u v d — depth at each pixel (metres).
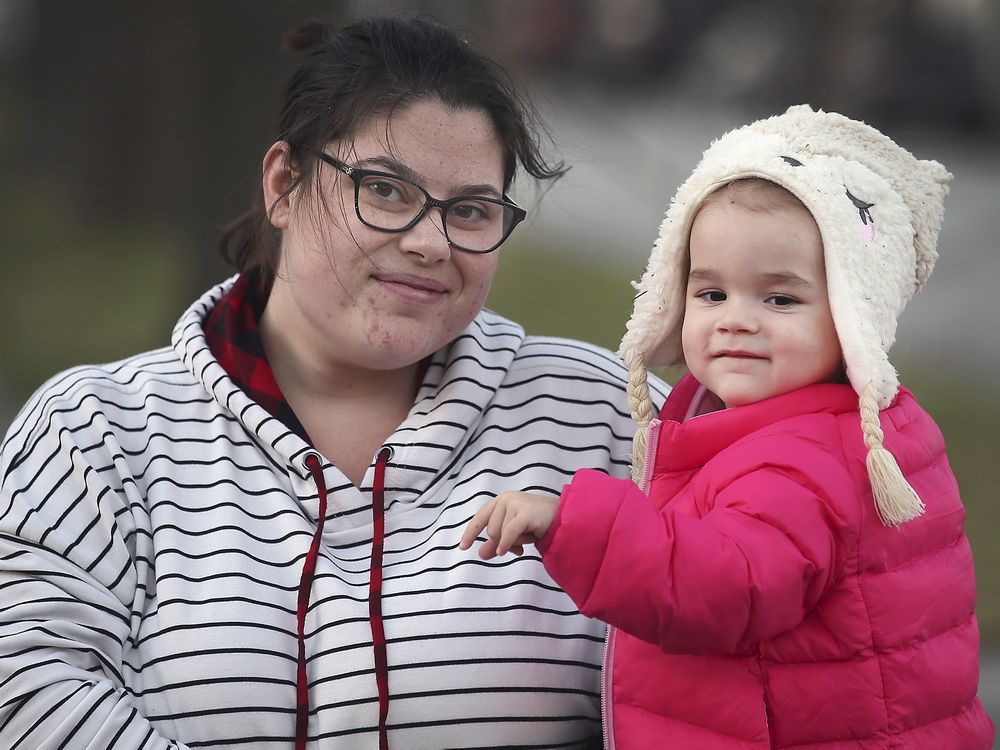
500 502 6.40
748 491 6.38
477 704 7.16
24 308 31.62
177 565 7.29
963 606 6.95
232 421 7.86
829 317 6.80
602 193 46.09
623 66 60.12
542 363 8.38
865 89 44.75
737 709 6.48
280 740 7.09
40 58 41.53
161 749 6.81
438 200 7.39
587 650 7.48
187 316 8.42
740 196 6.84
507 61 8.13
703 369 7.06
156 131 39.47
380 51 7.55
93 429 7.70
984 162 42.97
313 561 7.33
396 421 8.17
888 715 6.50
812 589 6.33
